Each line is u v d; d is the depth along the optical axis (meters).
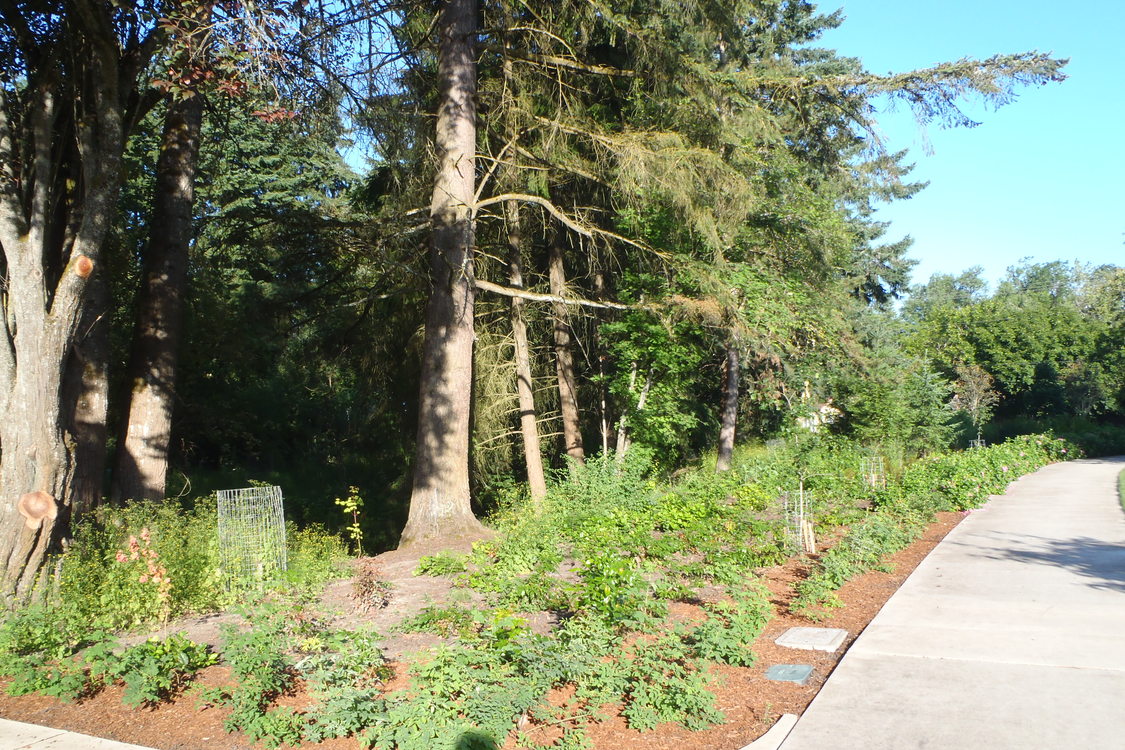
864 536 11.54
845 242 23.12
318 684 5.61
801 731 5.32
